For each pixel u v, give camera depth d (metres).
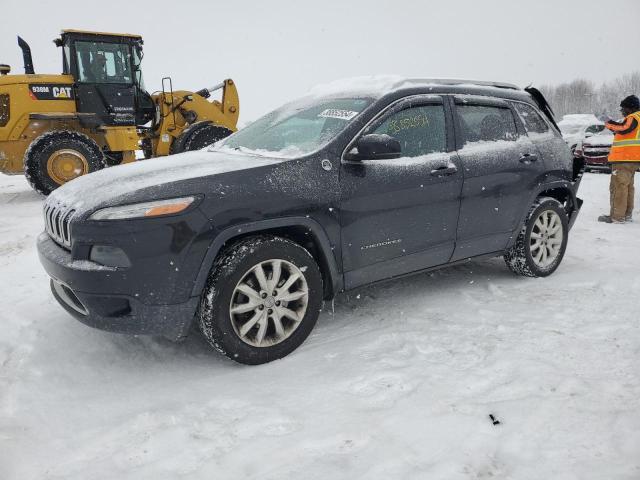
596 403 2.38
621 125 6.63
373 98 3.44
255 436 2.24
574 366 2.76
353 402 2.48
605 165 13.30
